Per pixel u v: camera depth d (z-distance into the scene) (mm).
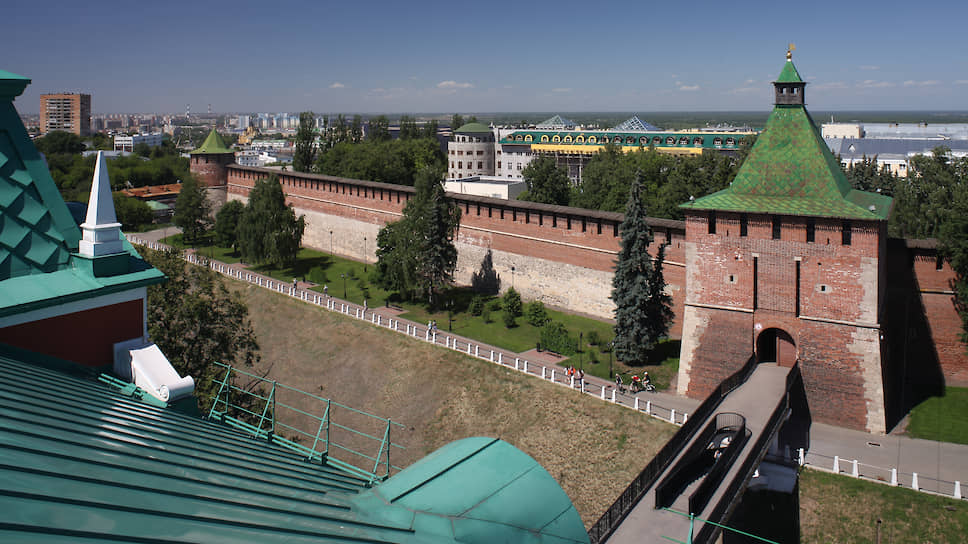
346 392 50531
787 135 41094
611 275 55469
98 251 18188
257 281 70062
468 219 66438
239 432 17000
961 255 40156
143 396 17078
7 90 18453
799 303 39938
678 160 89875
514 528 10016
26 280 17312
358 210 79062
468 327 56031
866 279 38000
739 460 28375
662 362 47438
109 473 9648
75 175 143375
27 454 9469
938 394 41781
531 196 87250
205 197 94812
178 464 11188
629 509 24719
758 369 40562
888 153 139375
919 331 43000
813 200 39375
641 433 38812
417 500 10477
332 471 14930
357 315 58750
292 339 58406
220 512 9070
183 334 36406
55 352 17438
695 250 42562
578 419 41094
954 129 184500
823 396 39469
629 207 46844
